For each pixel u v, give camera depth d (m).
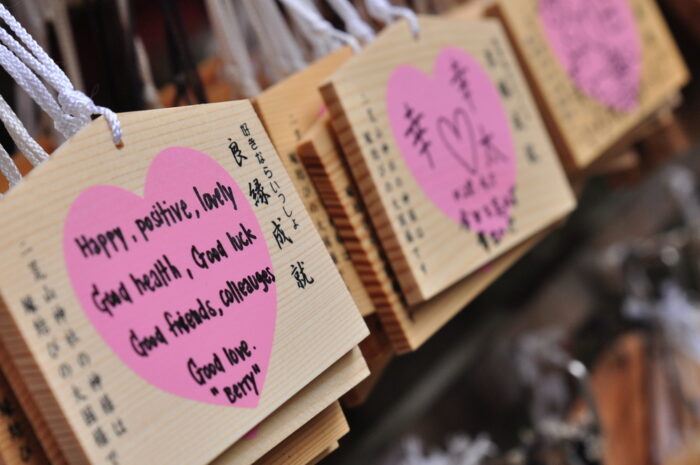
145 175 0.44
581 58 0.67
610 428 0.85
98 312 0.42
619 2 0.71
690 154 1.17
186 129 0.45
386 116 0.54
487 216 0.57
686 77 0.74
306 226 0.48
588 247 1.01
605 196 1.05
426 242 0.54
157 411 0.43
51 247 0.42
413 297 0.53
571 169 0.66
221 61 0.64
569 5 0.67
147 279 0.44
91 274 0.42
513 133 0.60
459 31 0.59
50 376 0.41
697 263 0.96
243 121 0.47
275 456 0.47
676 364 0.88
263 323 0.46
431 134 0.56
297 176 0.52
